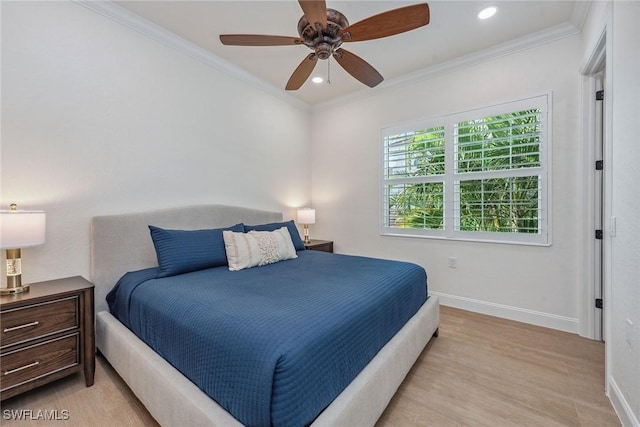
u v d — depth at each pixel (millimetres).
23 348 1604
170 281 1987
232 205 3285
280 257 2684
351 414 1204
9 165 1880
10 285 1721
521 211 2789
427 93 3340
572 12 2322
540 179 2684
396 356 1631
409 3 2238
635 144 1381
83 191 2199
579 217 2492
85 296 1826
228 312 1386
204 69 3023
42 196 2012
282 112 3979
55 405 1637
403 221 3559
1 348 1537
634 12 1388
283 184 4016
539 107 2662
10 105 1879
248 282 1933
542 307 2691
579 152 2480
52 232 2055
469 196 3082
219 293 1686
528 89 2717
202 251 2363
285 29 2576
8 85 1868
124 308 1976
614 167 1615
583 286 2467
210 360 1232
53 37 2049
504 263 2885
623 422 1470
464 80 3080
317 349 1161
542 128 2656
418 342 1993
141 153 2535
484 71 2957
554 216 2619
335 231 4203
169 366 1456
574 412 1567
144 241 2467
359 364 1389
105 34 2305
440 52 2918
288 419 1007
